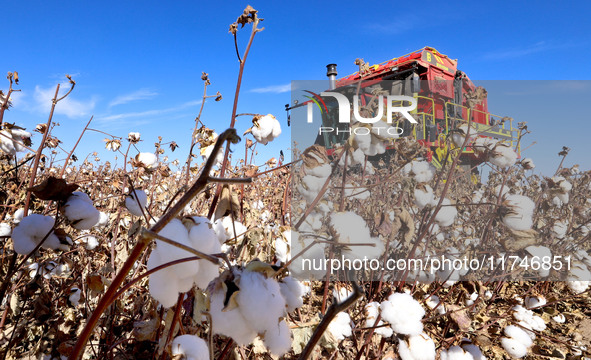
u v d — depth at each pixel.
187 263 0.83
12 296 2.33
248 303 0.87
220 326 0.89
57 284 2.80
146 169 2.79
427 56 7.76
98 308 0.79
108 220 2.72
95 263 2.63
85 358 2.06
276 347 1.04
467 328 1.94
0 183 2.95
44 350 2.33
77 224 1.41
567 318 3.90
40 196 1.38
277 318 0.90
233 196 1.72
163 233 0.84
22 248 1.49
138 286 2.17
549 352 2.99
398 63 7.66
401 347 1.64
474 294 2.37
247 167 2.88
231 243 1.82
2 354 2.29
